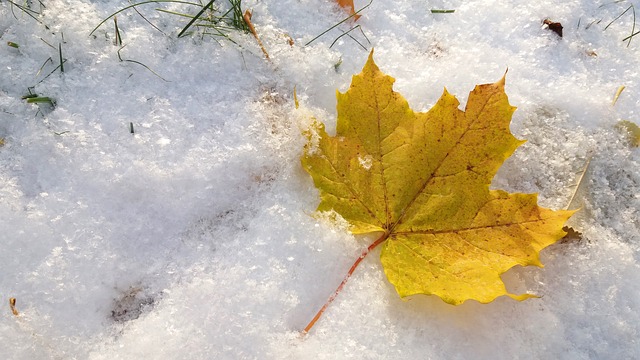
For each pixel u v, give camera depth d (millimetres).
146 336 407
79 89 445
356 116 425
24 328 407
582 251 435
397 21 475
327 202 425
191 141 439
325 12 473
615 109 463
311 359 406
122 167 431
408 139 421
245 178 440
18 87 444
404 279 410
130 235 427
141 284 422
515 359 412
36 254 418
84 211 426
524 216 412
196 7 465
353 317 415
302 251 426
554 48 475
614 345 421
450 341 414
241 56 458
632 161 456
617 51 478
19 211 423
